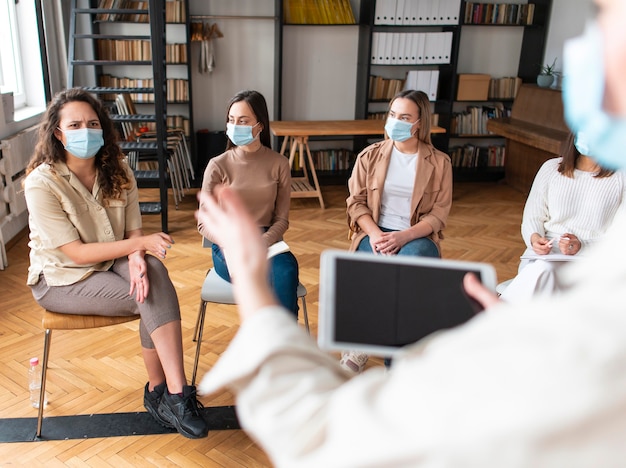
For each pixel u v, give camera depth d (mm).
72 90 2266
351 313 759
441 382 361
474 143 7098
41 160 2266
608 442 330
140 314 2254
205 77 6305
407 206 2725
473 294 722
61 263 2232
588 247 2467
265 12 6242
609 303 348
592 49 384
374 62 6281
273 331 511
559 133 5605
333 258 773
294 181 5906
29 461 2098
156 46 4309
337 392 460
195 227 4863
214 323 3211
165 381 2396
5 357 2789
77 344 2943
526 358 339
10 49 5055
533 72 6688
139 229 2484
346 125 5789
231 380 515
